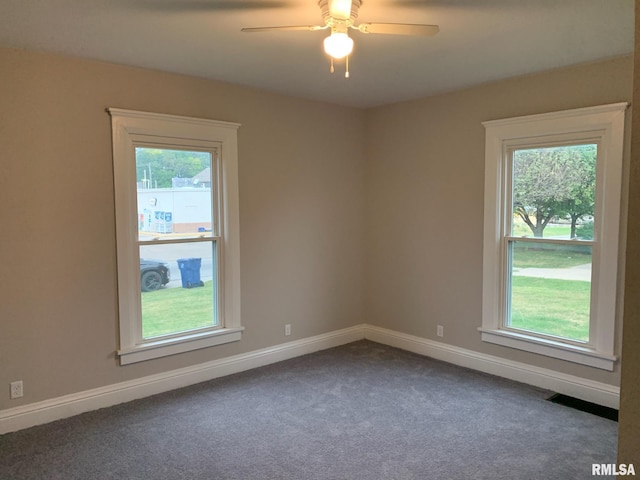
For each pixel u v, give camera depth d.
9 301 3.03
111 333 3.45
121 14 2.46
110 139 3.37
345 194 4.92
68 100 3.19
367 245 5.13
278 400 3.54
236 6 2.38
